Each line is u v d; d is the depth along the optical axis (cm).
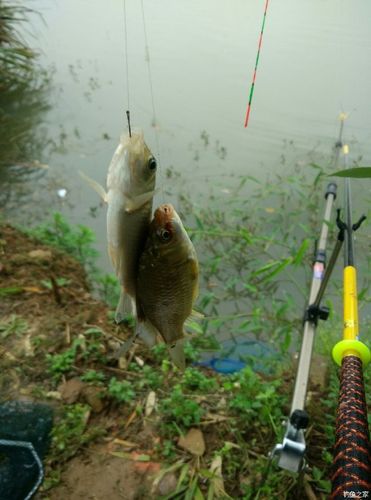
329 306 80
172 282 30
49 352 72
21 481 53
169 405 64
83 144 148
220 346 85
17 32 185
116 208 28
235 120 155
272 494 54
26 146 147
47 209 122
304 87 168
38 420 61
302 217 116
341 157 136
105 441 61
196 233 104
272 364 81
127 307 32
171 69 181
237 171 134
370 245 106
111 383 67
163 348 76
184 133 151
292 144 143
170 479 56
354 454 25
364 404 29
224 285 100
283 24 203
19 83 179
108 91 175
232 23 208
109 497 54
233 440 61
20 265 93
